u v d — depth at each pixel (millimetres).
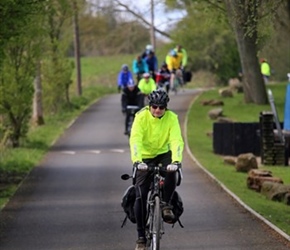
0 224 33062
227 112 86188
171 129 23797
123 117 84250
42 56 70625
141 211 23844
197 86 123375
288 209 35906
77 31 106312
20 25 38875
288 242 27656
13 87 61312
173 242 28312
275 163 56531
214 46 116812
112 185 44344
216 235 29438
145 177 23844
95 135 71438
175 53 101250
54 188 43688
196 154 60656
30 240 29531
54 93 88438
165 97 23406
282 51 73000
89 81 138625
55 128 76812
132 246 28000
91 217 34219
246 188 43094
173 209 24156
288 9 34094
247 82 91000
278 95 96688
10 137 63094
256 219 32688
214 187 42875
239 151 61531
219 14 49688
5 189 43469
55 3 64250
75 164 54281
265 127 56688
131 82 68875
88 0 87500
